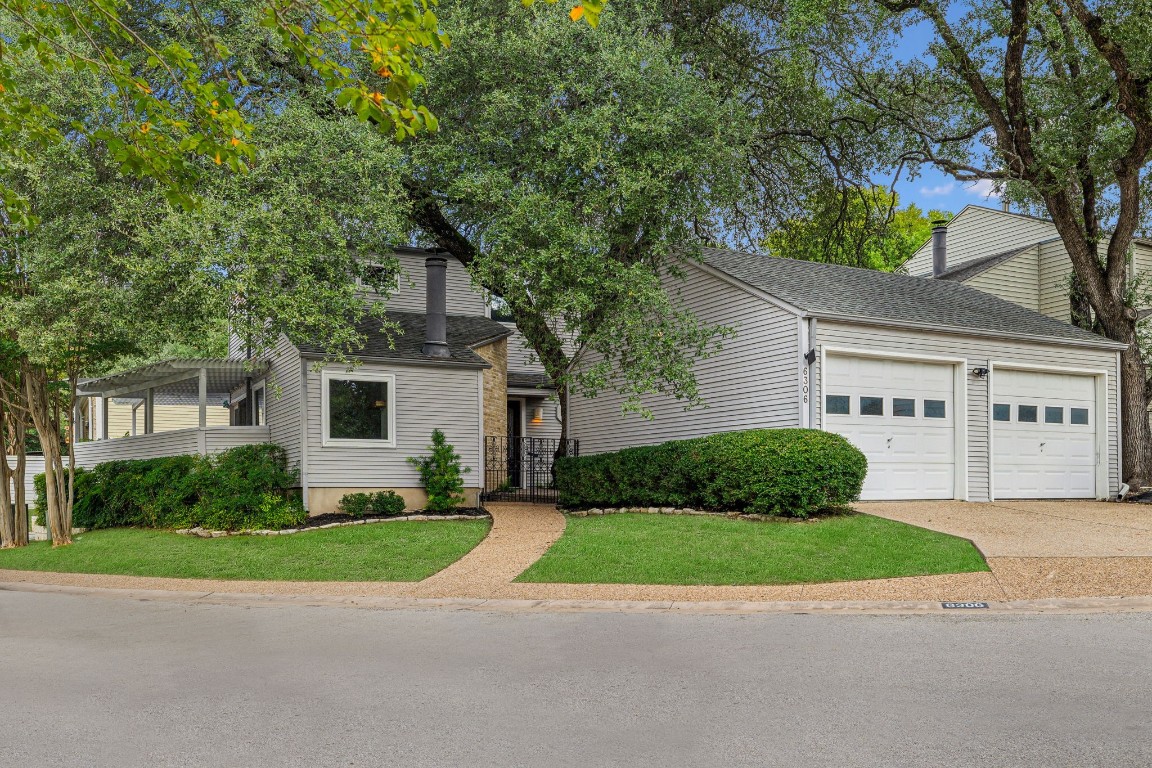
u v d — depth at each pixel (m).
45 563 13.65
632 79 14.77
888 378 15.59
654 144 15.14
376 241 13.66
